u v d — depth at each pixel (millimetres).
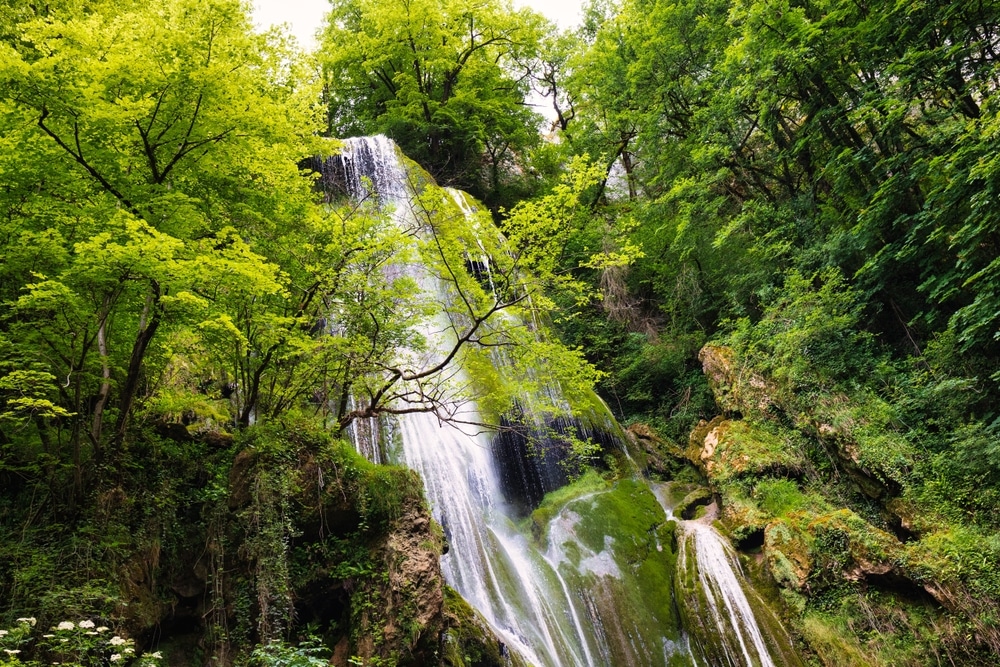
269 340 8969
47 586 6352
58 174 7180
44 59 6438
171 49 7520
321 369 9727
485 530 12594
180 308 7562
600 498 14961
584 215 22797
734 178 19906
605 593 12250
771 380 15531
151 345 8859
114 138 7406
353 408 12648
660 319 21953
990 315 11273
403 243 10094
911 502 12000
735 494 14031
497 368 15234
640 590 12531
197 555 7781
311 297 9883
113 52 7082
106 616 6434
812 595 11430
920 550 11117
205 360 10664
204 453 8672
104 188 7613
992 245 13242
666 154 20688
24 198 7203
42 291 6340
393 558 8125
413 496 8883
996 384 12570
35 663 5289
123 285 7156
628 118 22156
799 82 15930
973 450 11867
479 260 11125
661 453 17500
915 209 14852
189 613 7562
